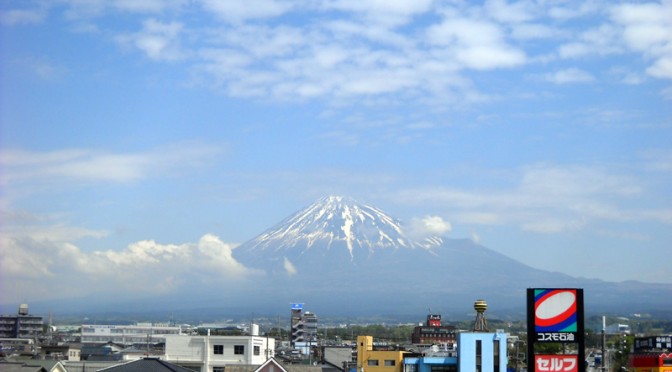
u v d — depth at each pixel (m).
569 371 85.81
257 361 142.25
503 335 129.12
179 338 141.00
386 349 156.00
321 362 159.25
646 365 143.25
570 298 86.44
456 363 131.75
